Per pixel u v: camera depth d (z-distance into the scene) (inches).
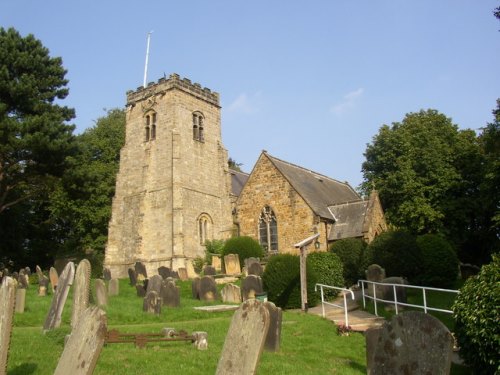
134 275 1248.8
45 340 499.5
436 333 218.5
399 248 1023.0
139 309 757.9
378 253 1042.7
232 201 1974.7
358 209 1568.7
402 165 1701.5
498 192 1363.2
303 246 834.2
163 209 1769.2
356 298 936.9
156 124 1873.8
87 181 1558.8
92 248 2126.0
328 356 524.4
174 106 1836.9
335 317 741.3
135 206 1841.8
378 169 1846.7
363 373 460.1
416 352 222.7
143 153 1878.7
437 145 1706.4
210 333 587.2
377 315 731.4
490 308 388.2
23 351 446.9
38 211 2240.4
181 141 1817.2
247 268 1181.1
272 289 875.4
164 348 489.1
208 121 1969.7
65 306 754.2
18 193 1692.9
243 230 1638.8
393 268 1011.3
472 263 1740.9
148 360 434.3
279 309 534.0
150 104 1899.6
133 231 1818.4
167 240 1731.1
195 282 990.4
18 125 1338.6
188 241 1739.7
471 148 1688.0
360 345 575.5
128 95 1985.7
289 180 1574.8
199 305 874.1
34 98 1433.3
